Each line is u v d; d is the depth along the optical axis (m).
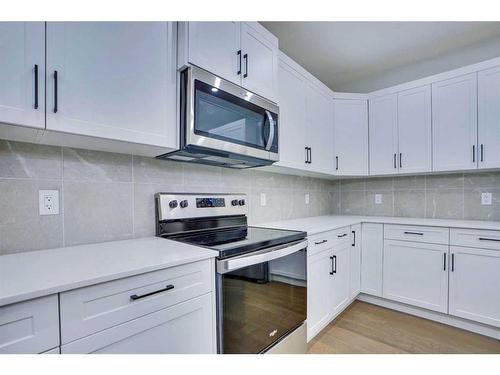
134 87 1.16
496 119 2.12
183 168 1.71
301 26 2.10
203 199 1.73
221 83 1.45
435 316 2.27
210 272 1.13
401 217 2.88
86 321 0.78
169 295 0.98
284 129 2.03
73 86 0.99
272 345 1.42
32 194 1.14
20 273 0.81
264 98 1.74
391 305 2.51
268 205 2.39
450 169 2.34
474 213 2.49
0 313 0.64
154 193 1.55
